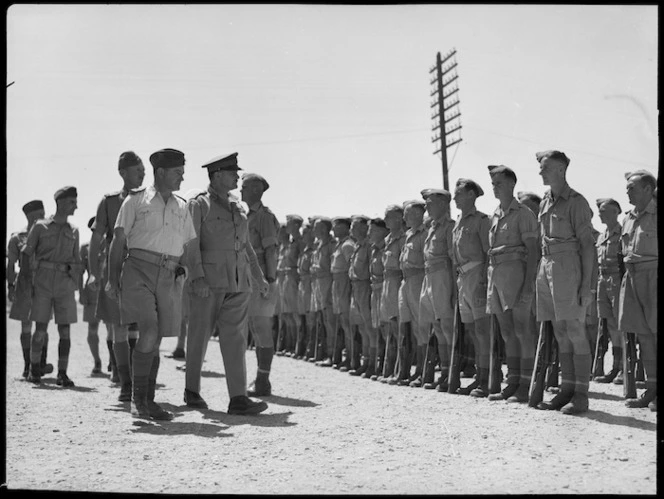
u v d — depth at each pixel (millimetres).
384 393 9453
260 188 9523
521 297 8031
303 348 15992
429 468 5008
